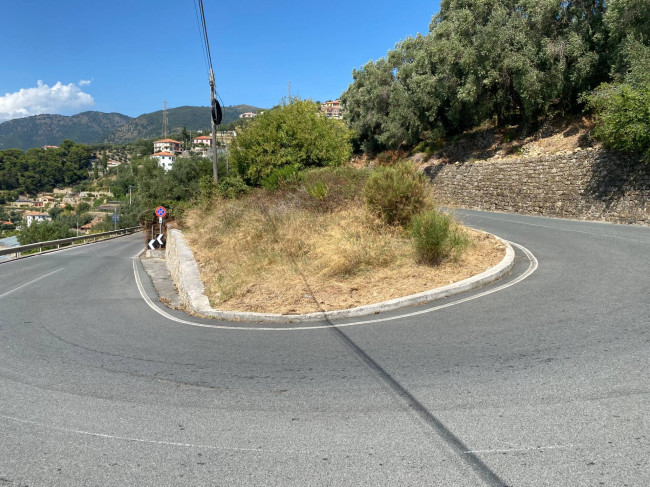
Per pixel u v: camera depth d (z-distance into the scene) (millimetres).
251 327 7484
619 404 3652
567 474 2811
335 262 9578
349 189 14055
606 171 18953
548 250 11234
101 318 9242
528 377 4324
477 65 26844
